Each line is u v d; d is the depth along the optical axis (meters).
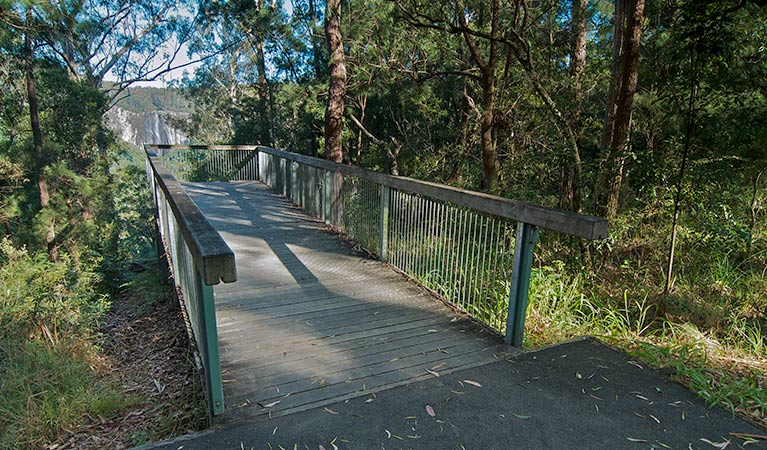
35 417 2.35
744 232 3.94
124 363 3.70
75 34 14.26
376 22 7.92
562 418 2.08
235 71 26.36
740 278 4.08
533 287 3.51
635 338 3.16
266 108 19.69
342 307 3.52
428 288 3.90
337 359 2.66
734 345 3.10
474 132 8.96
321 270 4.44
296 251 5.09
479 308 3.23
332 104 8.27
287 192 8.23
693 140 3.78
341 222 5.81
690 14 3.40
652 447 1.89
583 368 2.56
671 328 3.16
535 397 2.26
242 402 2.21
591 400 2.23
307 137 18.00
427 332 3.07
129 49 22.28
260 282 4.08
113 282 8.42
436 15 5.88
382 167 13.02
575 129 5.75
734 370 2.63
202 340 2.09
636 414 2.12
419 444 1.90
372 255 4.96
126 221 24.70
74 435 2.34
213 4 17.81
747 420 2.08
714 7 3.36
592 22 6.99
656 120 5.43
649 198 4.25
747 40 3.89
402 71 8.47
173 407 2.65
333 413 2.12
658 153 4.01
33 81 14.46
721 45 3.26
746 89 3.60
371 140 13.57
